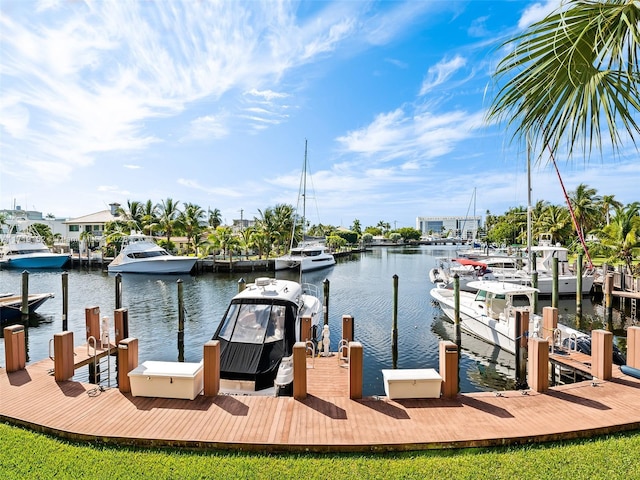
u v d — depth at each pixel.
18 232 50.62
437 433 5.38
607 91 3.34
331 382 7.43
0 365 12.52
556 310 10.18
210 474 4.50
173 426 5.55
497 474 4.48
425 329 16.81
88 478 4.39
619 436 5.52
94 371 9.43
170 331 16.33
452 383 6.57
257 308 9.51
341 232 91.75
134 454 4.95
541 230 49.66
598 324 17.94
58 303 22.73
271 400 6.46
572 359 9.09
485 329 13.84
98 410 6.05
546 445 5.27
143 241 39.72
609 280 18.22
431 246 115.81
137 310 20.62
